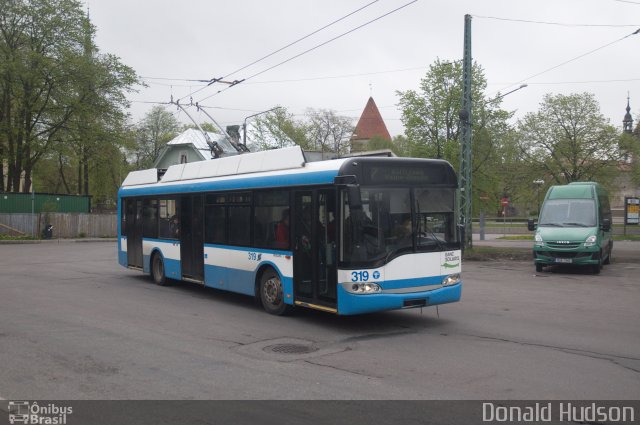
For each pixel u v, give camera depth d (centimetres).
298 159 991
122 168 5672
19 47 4094
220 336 861
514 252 2378
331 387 598
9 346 791
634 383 603
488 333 873
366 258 863
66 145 4319
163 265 1462
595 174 3653
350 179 836
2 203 4134
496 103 2758
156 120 6397
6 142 4347
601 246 1795
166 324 959
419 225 916
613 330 888
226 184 1178
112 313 1068
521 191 4056
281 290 1027
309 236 943
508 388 589
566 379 620
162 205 1463
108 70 4369
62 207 4494
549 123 3684
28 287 1456
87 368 678
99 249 3128
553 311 1072
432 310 1088
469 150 2317
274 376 641
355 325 945
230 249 1162
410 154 2836
